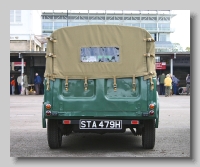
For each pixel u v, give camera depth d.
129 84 7.80
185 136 10.32
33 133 10.96
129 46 7.89
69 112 7.70
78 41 7.93
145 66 7.82
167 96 31.72
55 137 8.25
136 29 7.91
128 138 10.16
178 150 8.31
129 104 7.68
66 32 7.96
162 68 35.66
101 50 7.90
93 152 8.09
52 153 7.96
